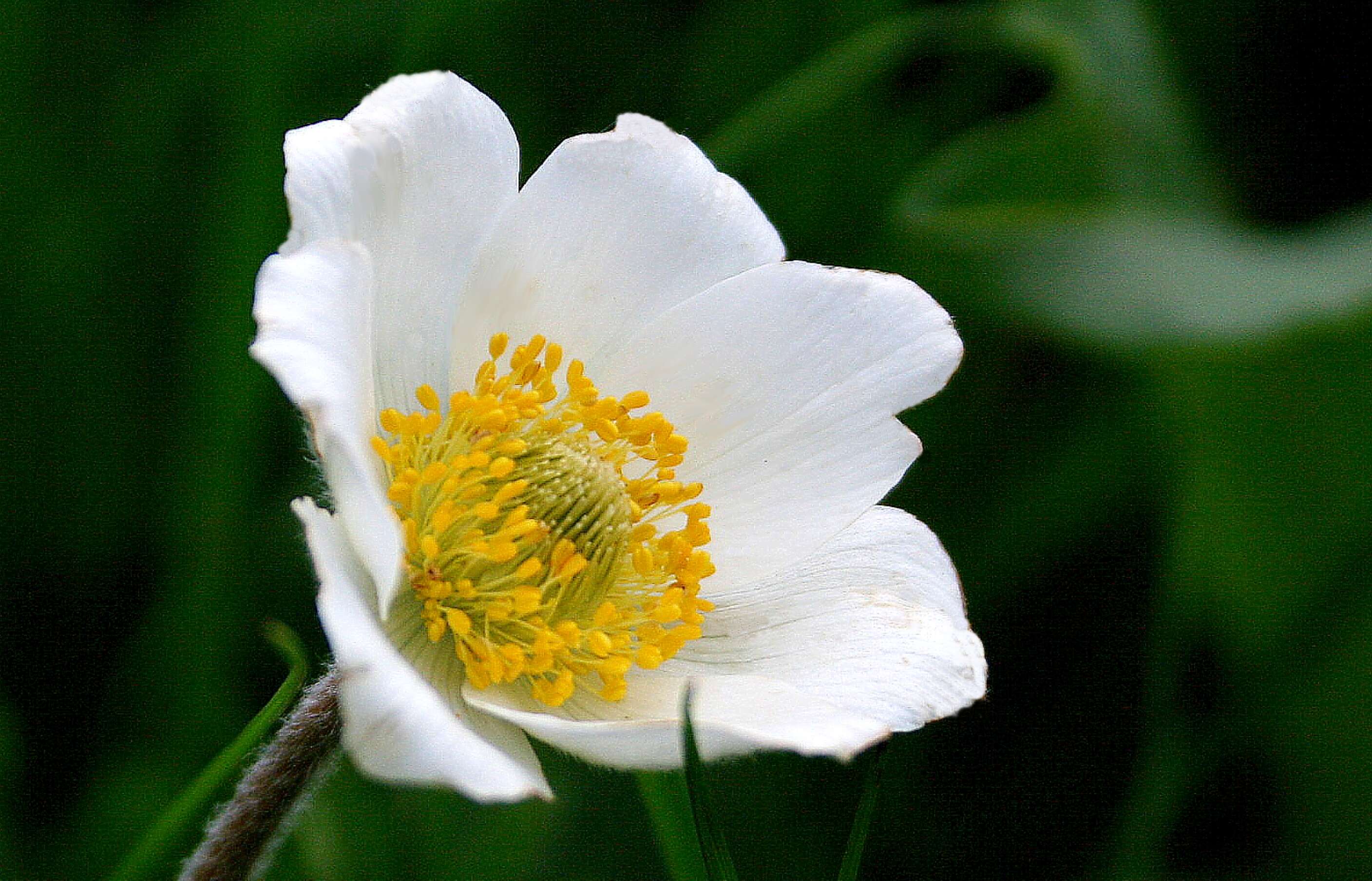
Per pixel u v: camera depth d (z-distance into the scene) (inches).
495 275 13.7
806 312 13.7
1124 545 15.6
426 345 13.6
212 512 14.9
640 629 13.5
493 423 13.5
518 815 14.8
